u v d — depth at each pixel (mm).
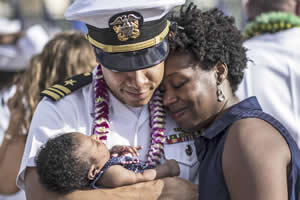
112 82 1764
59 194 1753
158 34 1724
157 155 1948
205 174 1729
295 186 1633
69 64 2615
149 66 1685
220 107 1851
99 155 1809
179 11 1914
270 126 1660
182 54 1787
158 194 1808
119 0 1678
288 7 2814
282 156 1572
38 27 4094
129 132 1967
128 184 1820
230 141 1649
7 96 3061
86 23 1769
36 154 1833
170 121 2037
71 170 1735
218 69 1830
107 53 1721
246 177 1545
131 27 1664
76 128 1910
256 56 2609
